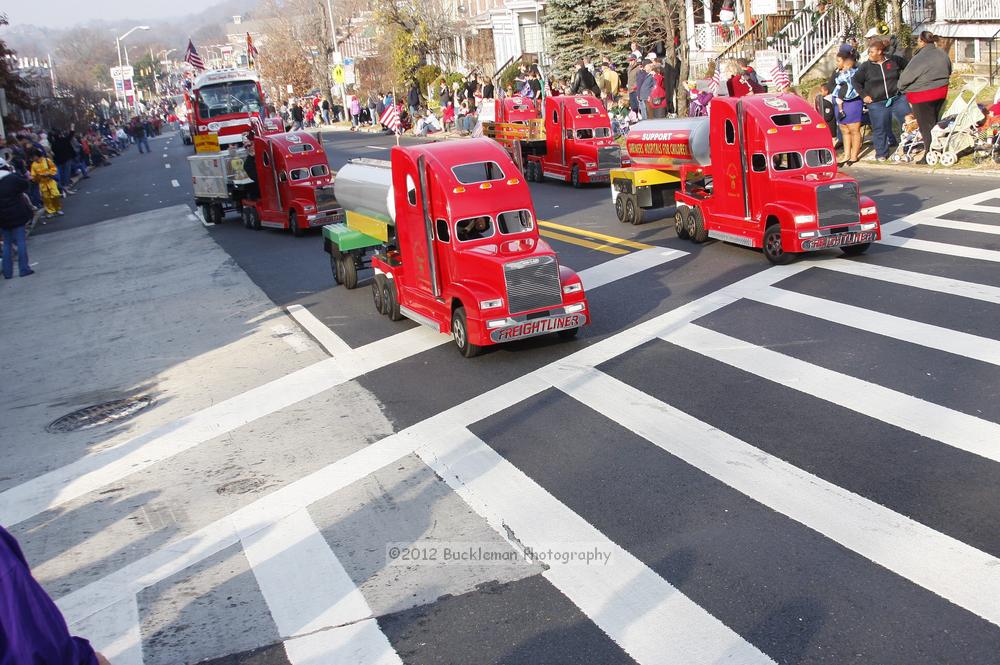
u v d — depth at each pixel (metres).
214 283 17.44
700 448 7.99
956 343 9.80
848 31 26.78
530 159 25.66
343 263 15.30
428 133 43.09
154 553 7.25
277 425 9.69
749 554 6.27
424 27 52.00
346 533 7.17
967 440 7.60
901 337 10.16
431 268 11.47
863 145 22.50
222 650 5.82
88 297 17.81
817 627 5.43
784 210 13.27
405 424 9.27
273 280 17.02
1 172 20.38
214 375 11.73
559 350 11.00
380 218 13.66
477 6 58.62
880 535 6.34
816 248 13.09
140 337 14.23
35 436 10.38
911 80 19.41
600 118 23.59
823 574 5.95
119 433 10.11
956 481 6.96
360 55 68.12
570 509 7.16
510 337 10.62
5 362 13.81
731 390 9.20
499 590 6.14
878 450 7.61
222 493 8.20
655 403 9.08
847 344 10.12
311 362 11.70
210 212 25.81
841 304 11.54
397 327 12.85
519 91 36.91
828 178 13.48
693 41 35.66
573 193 22.69
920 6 27.42
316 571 6.66
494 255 10.67
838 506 6.79
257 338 13.20
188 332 14.10
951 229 14.47
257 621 6.11
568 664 5.32
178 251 21.72
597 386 9.70
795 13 31.78
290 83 72.94
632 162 18.38
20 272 20.88
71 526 7.94
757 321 11.23
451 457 8.35
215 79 38.28
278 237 21.98
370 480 8.08
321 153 21.62
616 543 6.59
